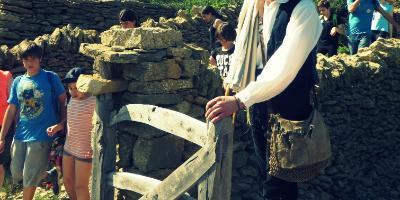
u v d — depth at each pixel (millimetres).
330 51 8016
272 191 2299
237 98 1958
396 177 5980
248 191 4344
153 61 3535
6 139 4516
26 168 4301
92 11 9555
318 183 5203
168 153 3719
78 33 6879
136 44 3496
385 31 8734
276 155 2107
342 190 5344
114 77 3650
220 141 2268
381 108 6078
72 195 4277
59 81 4418
